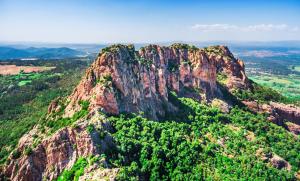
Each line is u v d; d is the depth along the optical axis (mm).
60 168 101812
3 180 110562
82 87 138125
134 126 122125
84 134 102312
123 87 138375
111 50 146500
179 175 110500
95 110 120500
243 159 133000
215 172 120625
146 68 159875
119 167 99500
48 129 129375
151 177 106500
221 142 145000
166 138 123562
